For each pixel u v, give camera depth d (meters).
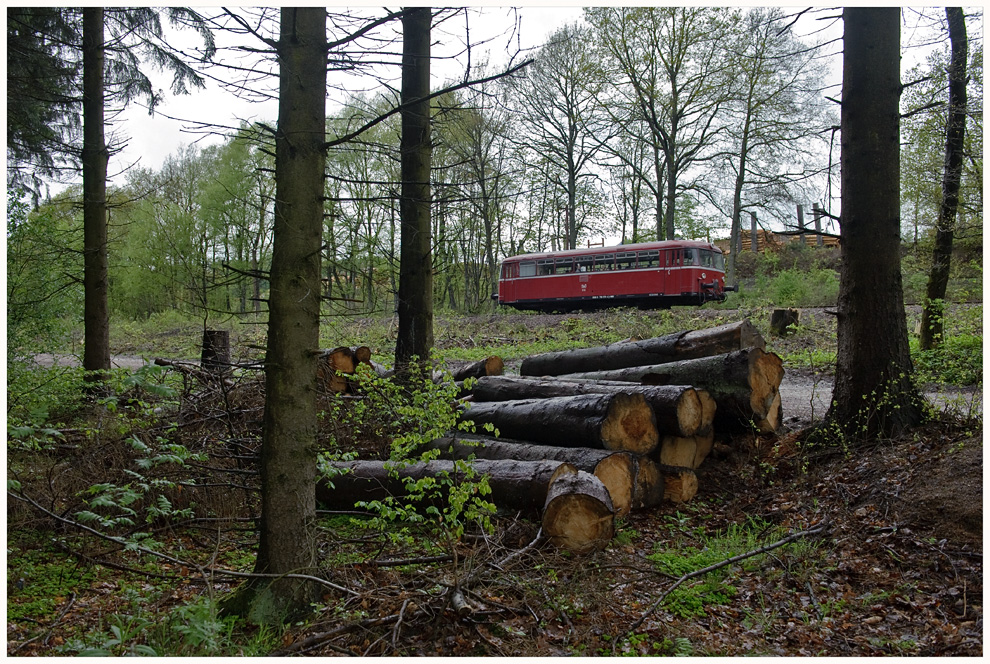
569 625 3.97
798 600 4.36
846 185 6.91
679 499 6.25
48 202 9.99
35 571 4.67
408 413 5.31
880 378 6.61
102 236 9.41
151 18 9.68
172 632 3.82
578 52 28.95
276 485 4.15
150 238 25.06
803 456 6.66
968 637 3.73
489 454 6.21
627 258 24.94
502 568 4.48
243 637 3.85
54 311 9.16
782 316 16.14
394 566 4.86
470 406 7.05
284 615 4.02
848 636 3.88
